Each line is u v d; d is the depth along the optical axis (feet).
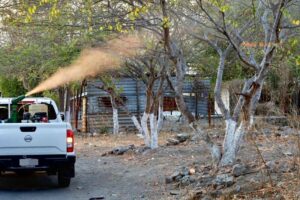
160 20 38.32
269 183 31.76
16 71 74.84
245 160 40.81
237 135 40.22
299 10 40.52
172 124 96.68
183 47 52.49
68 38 57.00
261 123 55.21
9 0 38.27
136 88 99.76
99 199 34.76
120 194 36.35
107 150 65.41
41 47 61.57
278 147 46.50
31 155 36.81
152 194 35.73
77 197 35.53
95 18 37.91
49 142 37.04
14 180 43.04
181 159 50.24
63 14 39.32
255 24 41.01
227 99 91.97
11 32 57.47
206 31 41.96
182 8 41.93
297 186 30.30
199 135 41.45
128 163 52.01
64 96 100.58
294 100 60.08
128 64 59.52
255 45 40.65
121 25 36.83
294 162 34.37
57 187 39.52
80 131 99.86
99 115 100.63
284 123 61.82
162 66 54.34
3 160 36.45
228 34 36.81
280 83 60.29
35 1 35.14
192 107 103.76
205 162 44.65
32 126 36.91
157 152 56.39
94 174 46.21
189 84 99.91
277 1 38.22
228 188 32.83
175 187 37.24
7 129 36.68
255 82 38.75
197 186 35.81
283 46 36.55
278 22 35.06
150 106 60.64
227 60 68.59
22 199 34.96
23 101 43.45
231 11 42.01
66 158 37.24
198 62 69.15
